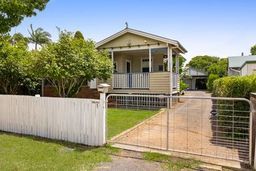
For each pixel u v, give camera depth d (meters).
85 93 15.38
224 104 5.86
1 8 7.19
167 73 13.77
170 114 9.99
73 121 6.28
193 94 26.56
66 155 5.14
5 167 4.39
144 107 8.66
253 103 5.02
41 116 6.88
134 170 4.38
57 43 10.44
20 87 13.87
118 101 8.88
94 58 11.32
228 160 4.76
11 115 7.53
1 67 11.98
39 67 10.22
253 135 4.49
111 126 7.93
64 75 10.28
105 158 4.97
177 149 5.46
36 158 4.88
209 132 7.10
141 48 14.84
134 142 6.11
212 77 31.31
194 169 4.39
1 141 6.26
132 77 14.58
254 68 20.41
